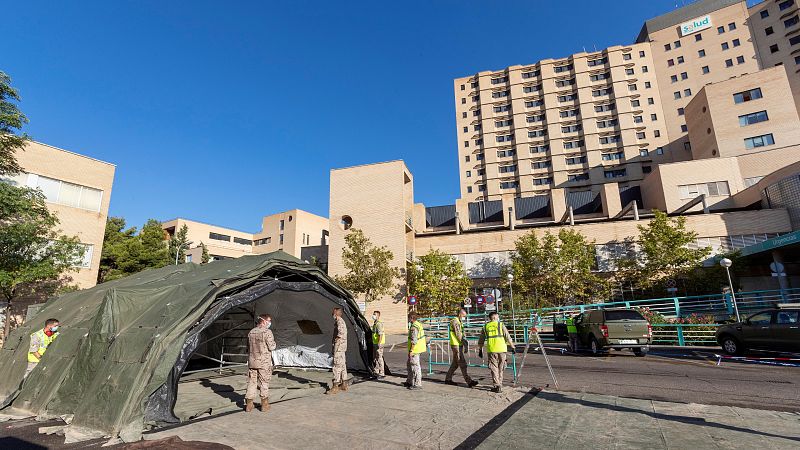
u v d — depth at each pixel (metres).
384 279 26.81
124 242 33.50
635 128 65.88
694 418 6.11
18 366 9.01
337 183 34.72
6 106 17.66
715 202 36.62
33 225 18.48
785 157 36.78
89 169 25.36
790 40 57.25
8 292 18.83
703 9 65.00
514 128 73.56
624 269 29.52
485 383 9.25
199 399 7.81
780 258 26.31
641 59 68.44
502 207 47.50
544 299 28.12
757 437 5.20
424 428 5.73
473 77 79.81
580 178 68.12
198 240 66.38
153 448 4.96
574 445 4.97
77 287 21.84
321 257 39.03
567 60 73.44
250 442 5.14
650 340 13.73
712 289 24.97
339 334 8.52
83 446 5.17
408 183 36.84
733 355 13.43
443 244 36.09
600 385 8.91
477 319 24.83
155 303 7.57
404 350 19.19
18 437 5.64
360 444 5.07
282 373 10.67
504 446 4.96
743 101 39.81
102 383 6.39
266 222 72.69
